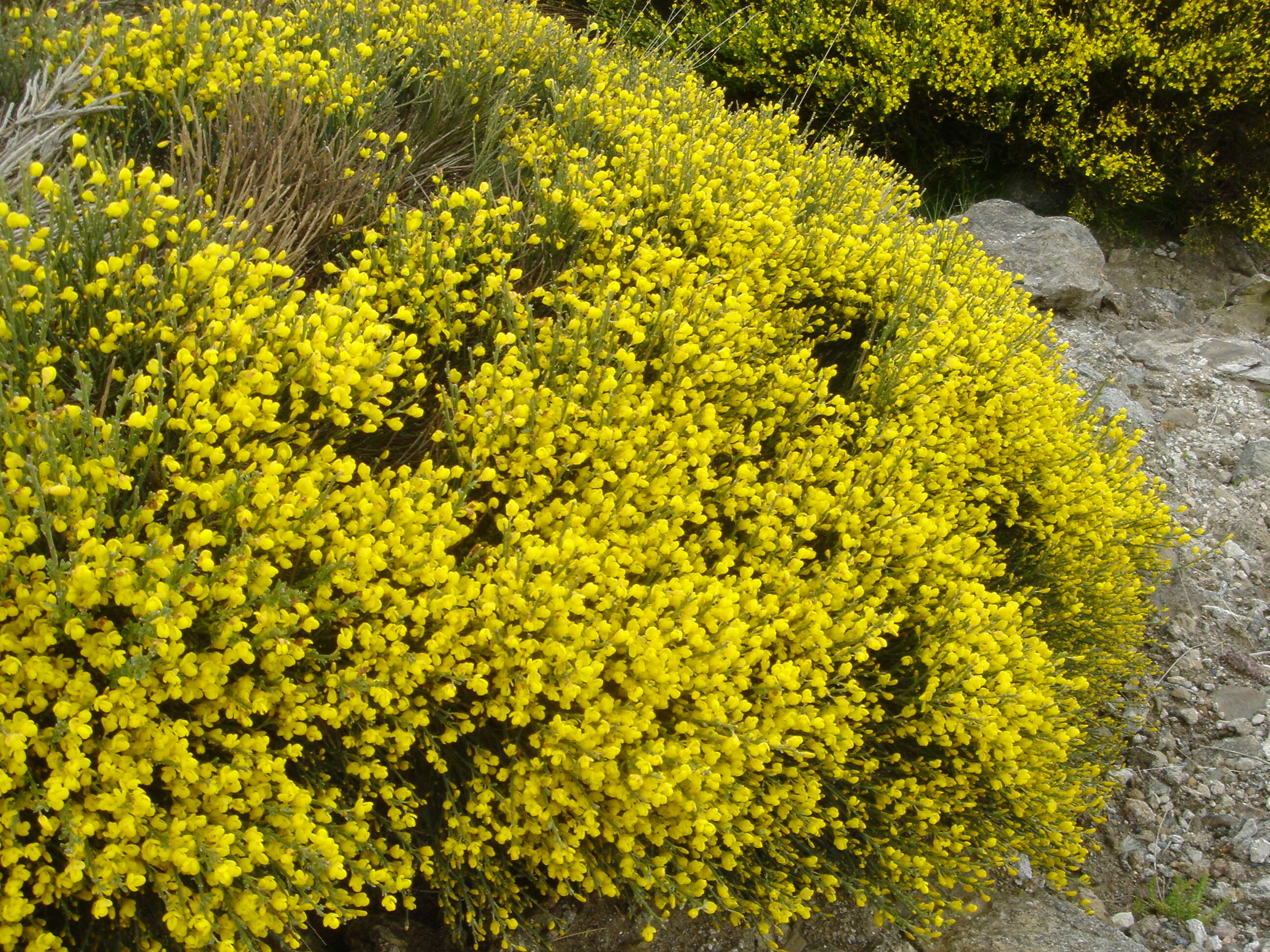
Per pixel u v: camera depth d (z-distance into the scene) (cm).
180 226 230
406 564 199
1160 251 652
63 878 159
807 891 238
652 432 244
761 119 411
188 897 169
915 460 289
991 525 314
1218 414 526
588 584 204
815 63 611
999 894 288
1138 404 522
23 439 166
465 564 211
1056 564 341
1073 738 302
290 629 182
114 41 275
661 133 327
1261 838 325
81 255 204
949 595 263
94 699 168
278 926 176
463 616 196
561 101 353
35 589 165
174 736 171
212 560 178
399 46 349
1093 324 590
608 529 229
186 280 200
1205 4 609
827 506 257
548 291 280
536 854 216
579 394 229
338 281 278
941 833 261
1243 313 626
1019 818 284
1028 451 333
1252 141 626
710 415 247
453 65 340
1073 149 607
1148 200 650
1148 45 597
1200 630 411
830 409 270
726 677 221
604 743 206
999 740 252
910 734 257
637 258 269
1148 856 323
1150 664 374
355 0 353
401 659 193
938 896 264
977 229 593
